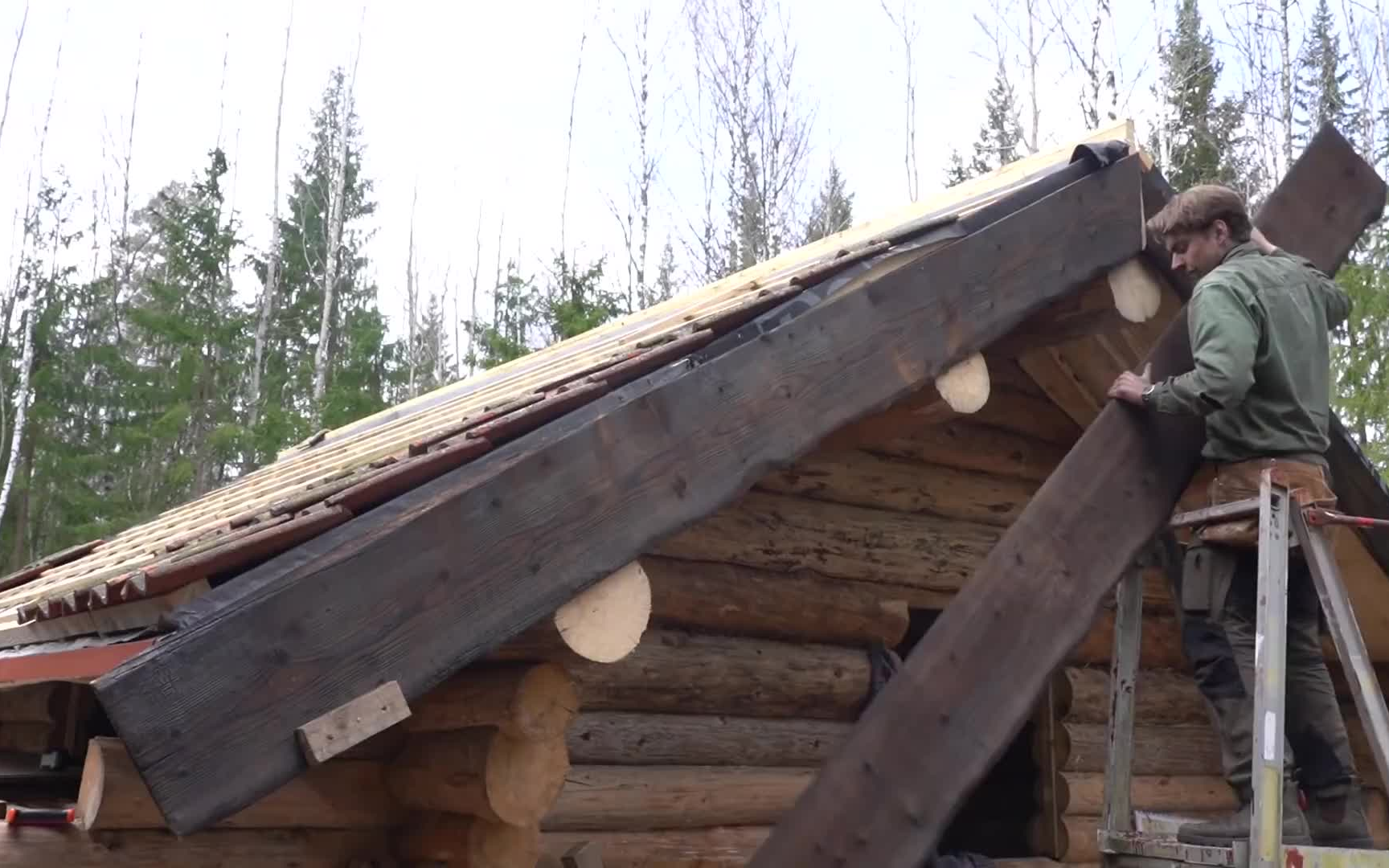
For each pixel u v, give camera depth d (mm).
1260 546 3822
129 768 3316
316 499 3432
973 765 3895
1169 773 7094
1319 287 4316
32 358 25562
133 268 36531
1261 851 3539
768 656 5297
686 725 5035
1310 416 4098
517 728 3473
